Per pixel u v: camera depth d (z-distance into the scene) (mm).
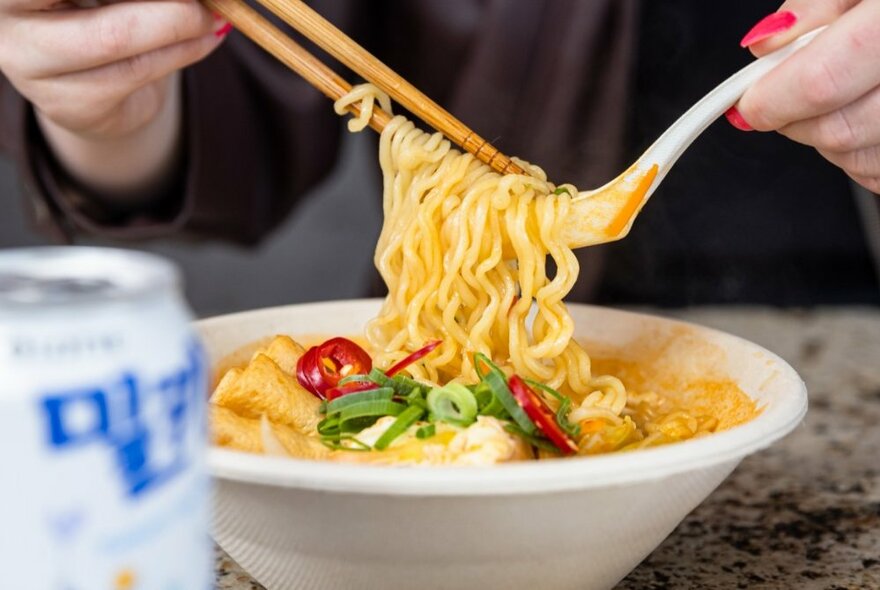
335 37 553
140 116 644
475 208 564
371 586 462
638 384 598
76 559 323
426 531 440
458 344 576
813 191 1025
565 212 559
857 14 516
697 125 548
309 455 495
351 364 574
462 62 875
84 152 727
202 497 367
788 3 545
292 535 452
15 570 320
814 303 1040
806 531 561
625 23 831
